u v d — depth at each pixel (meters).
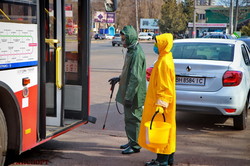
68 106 6.05
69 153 5.50
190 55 7.18
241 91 6.56
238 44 7.57
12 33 4.14
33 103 4.60
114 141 6.22
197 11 85.81
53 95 5.41
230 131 7.03
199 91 6.59
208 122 7.71
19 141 4.40
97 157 5.36
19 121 4.36
